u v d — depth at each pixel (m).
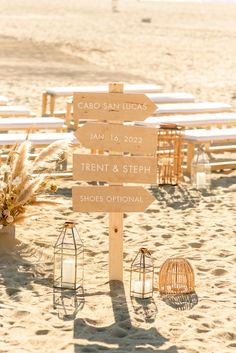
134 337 6.86
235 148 13.77
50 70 26.20
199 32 47.22
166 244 9.38
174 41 39.75
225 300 7.71
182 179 12.37
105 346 6.65
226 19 70.56
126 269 8.55
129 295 7.82
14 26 47.62
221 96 21.92
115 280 8.20
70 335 6.87
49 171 11.36
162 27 51.34
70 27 48.03
